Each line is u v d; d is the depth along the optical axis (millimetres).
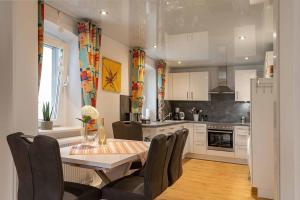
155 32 3541
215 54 4852
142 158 2178
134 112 4352
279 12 953
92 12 2869
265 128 3182
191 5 2592
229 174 4305
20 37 2078
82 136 2916
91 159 1925
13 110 2016
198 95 5992
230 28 3307
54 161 1576
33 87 2199
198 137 5594
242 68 5887
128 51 4352
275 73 1033
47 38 2945
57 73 3197
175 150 2344
